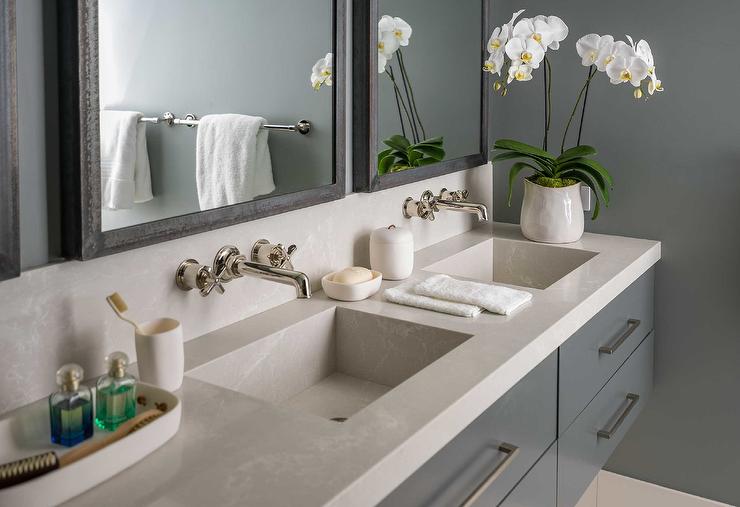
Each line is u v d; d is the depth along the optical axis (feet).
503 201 8.31
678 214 7.37
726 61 6.90
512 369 4.50
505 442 4.60
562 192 7.27
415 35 6.51
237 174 4.87
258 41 4.92
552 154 7.79
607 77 7.46
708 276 7.32
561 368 5.39
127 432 3.42
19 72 3.67
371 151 6.05
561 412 5.48
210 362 4.46
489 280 7.62
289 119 5.28
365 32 5.87
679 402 7.71
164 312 4.58
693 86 7.09
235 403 3.94
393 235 6.05
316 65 5.47
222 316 5.03
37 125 3.79
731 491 7.59
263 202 5.08
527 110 7.93
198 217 4.58
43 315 3.88
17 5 3.62
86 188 3.89
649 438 7.95
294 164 5.38
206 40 4.54
